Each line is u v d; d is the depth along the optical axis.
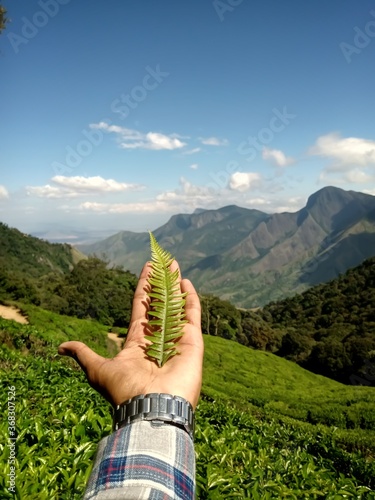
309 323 115.50
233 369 45.12
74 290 87.44
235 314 102.75
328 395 30.17
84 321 37.88
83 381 10.09
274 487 4.44
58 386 8.08
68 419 4.65
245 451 5.50
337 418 22.53
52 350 17.84
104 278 96.12
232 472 4.59
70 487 3.07
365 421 21.72
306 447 9.42
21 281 76.81
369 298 110.00
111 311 86.00
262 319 133.12
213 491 3.75
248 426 9.47
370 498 5.10
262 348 100.25
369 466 8.59
